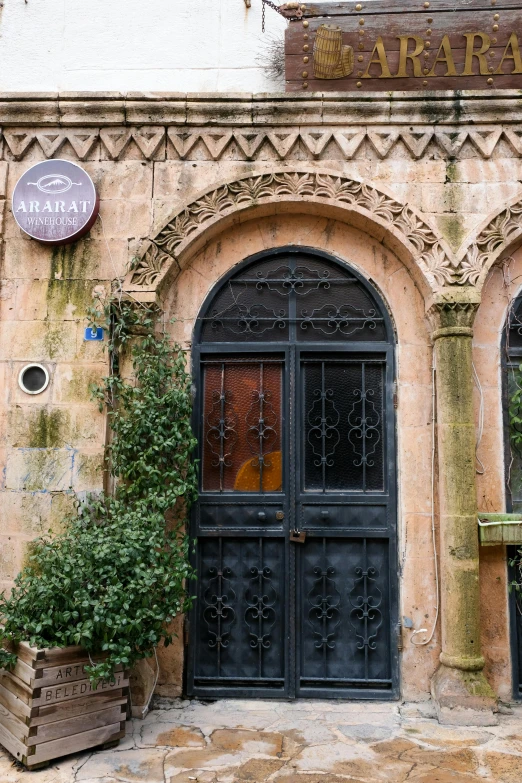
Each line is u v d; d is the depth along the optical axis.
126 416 4.42
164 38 5.14
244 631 4.53
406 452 4.59
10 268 4.65
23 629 3.64
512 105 4.57
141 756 3.53
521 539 4.35
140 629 3.62
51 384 4.55
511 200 4.53
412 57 4.71
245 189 4.61
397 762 3.48
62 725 3.45
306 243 4.80
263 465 4.65
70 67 5.12
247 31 5.12
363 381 4.69
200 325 4.75
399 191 4.61
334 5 4.78
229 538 4.60
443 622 4.34
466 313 4.45
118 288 4.54
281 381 4.75
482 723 4.00
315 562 4.58
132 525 3.89
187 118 4.67
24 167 4.71
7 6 5.21
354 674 4.47
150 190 4.66
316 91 4.72
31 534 4.43
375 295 4.73
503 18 4.70
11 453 4.50
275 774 3.33
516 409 4.63
